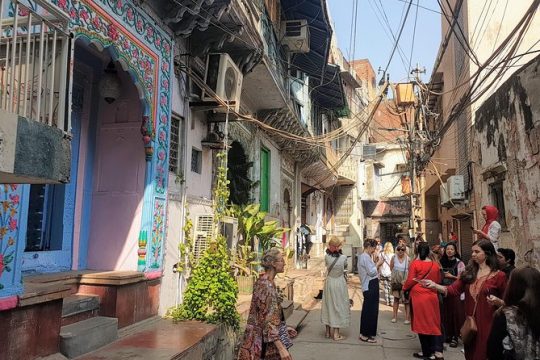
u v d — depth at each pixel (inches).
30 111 114.0
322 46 603.8
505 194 374.0
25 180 112.7
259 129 509.0
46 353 159.8
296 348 292.8
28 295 148.2
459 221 613.3
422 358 270.1
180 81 285.3
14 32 110.8
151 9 243.4
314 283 564.7
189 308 249.9
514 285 121.0
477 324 165.5
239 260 360.2
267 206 557.0
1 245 140.2
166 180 257.9
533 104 307.1
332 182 986.1
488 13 504.1
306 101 674.8
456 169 610.2
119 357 172.4
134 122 249.6
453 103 604.7
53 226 228.4
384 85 552.7
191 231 288.7
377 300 316.2
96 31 195.2
